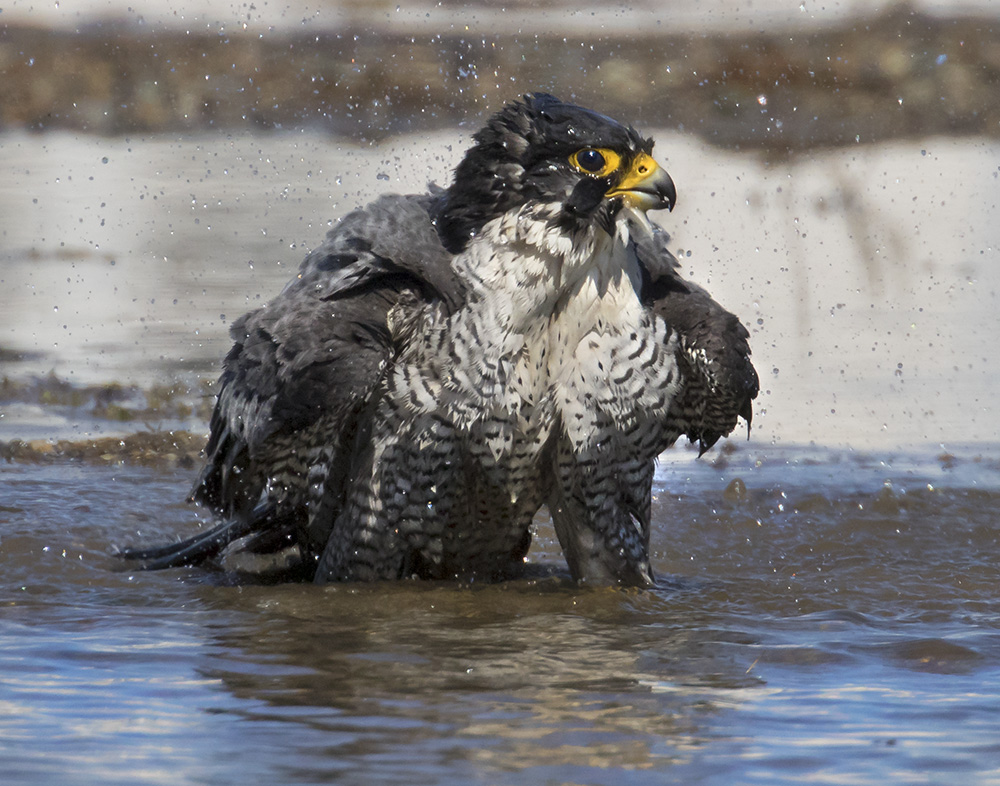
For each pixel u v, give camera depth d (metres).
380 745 6.06
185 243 27.64
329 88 45.78
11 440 15.09
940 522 12.12
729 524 12.05
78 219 30.06
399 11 64.19
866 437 15.59
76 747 6.01
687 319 9.73
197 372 18.19
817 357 19.44
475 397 9.20
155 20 59.88
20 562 10.50
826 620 8.66
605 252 9.27
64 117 44.16
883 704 6.73
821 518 12.24
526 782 5.61
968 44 49.00
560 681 7.13
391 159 36.94
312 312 9.17
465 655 7.68
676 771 5.75
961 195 33.47
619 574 9.79
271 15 62.12
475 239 9.34
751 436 15.66
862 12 55.38
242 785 5.55
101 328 20.69
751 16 60.09
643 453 9.63
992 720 6.47
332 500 9.77
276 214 30.67
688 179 34.94
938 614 8.92
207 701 6.73
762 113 43.91
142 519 12.09
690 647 7.89
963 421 16.20
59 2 64.12
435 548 9.70
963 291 24.25
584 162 9.09
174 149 39.78
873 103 44.94
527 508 9.84
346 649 7.82
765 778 5.68
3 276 24.39
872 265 26.36
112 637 8.08
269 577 10.27
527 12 65.94
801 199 32.88
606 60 48.41
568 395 9.32
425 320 9.30
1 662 7.44
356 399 9.04
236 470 9.72
